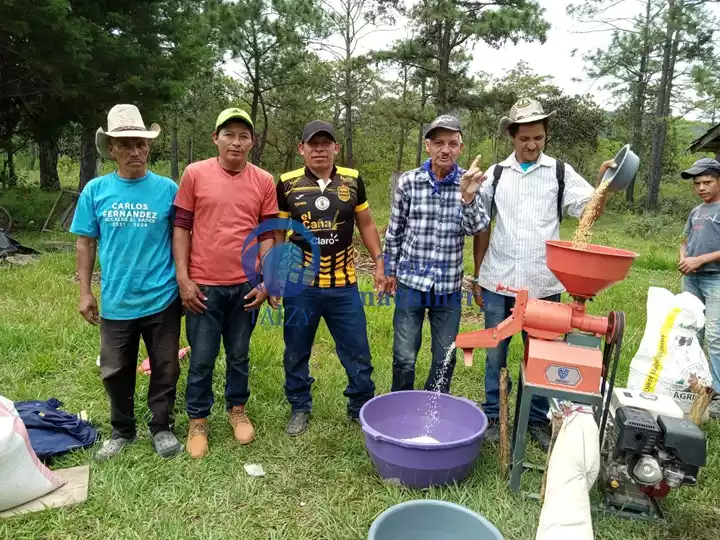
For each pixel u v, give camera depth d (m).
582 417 2.47
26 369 3.88
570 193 3.08
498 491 2.73
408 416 3.16
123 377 2.94
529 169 3.12
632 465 2.49
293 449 3.08
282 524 2.49
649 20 21.91
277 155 29.58
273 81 21.66
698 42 20.64
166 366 2.98
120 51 10.12
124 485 2.70
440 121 2.99
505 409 2.84
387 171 31.11
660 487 2.55
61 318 4.90
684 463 2.44
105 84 10.53
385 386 3.96
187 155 28.94
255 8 18.23
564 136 24.95
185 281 2.91
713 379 3.74
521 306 2.66
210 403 3.14
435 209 3.10
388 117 15.48
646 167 26.88
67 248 9.15
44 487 2.58
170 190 2.96
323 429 3.32
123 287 2.83
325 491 2.73
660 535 2.48
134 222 2.82
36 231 10.74
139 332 2.98
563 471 2.38
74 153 26.17
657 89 24.91
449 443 2.60
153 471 2.82
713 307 3.74
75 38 9.22
